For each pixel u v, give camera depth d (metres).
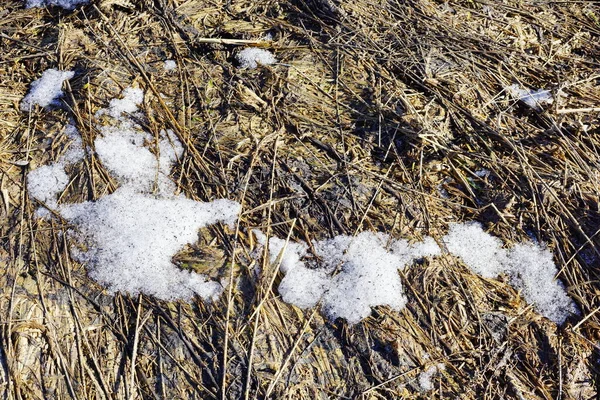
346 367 1.56
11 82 1.82
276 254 1.64
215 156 1.73
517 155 1.77
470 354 1.58
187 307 1.59
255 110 1.79
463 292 1.63
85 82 1.79
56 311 1.58
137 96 1.79
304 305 1.61
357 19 1.94
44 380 1.53
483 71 1.89
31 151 1.72
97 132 1.74
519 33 1.99
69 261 1.62
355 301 1.60
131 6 1.93
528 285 1.65
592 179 1.75
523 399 1.54
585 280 1.65
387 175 1.74
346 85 1.84
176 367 1.55
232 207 1.68
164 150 1.74
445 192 1.74
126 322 1.58
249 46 1.89
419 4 1.99
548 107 1.83
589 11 2.08
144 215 1.66
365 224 1.68
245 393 1.53
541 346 1.59
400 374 1.56
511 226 1.70
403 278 1.63
